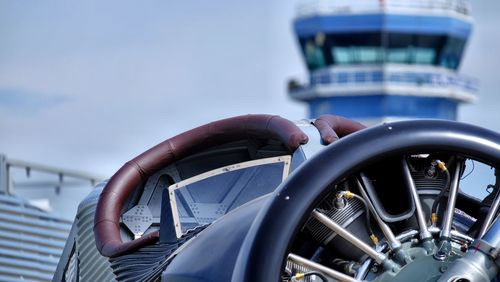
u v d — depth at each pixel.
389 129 7.88
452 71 107.44
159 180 10.61
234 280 7.71
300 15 107.88
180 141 10.51
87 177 20.20
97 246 9.95
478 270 7.70
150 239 9.51
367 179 8.01
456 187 8.04
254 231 7.75
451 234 8.02
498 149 7.92
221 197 9.73
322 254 8.16
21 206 18.16
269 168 9.72
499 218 7.84
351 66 106.75
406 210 8.11
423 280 7.86
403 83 104.69
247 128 10.18
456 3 106.19
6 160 19.28
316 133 9.76
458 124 7.97
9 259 17.23
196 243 8.56
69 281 11.14
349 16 106.69
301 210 7.72
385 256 7.94
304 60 110.00
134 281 8.99
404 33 105.50
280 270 7.65
